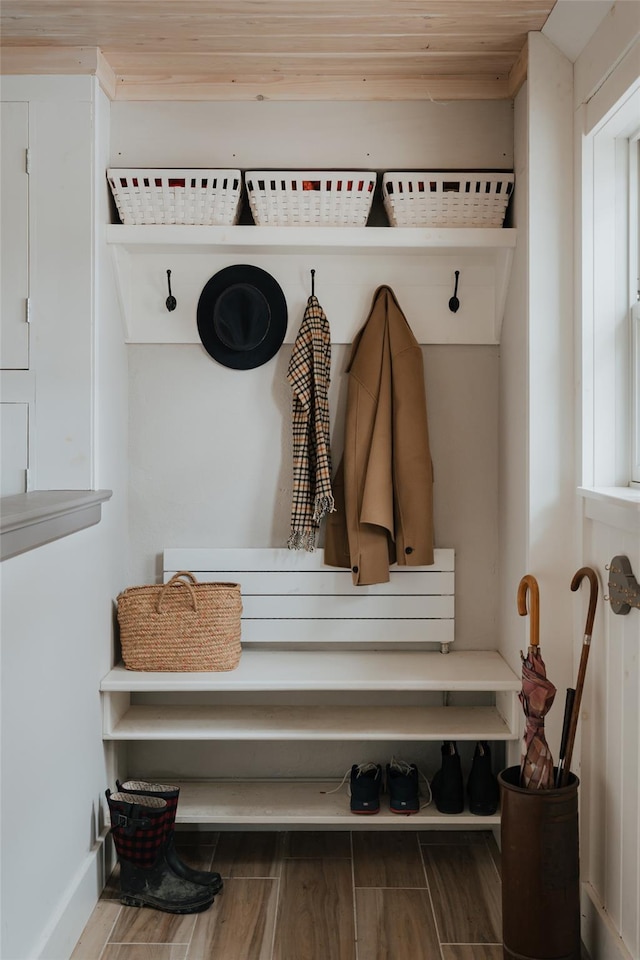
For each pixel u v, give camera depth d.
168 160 2.87
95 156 2.65
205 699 3.07
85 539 2.53
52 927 2.15
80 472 2.65
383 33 2.52
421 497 2.90
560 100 2.54
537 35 2.52
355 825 3.02
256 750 3.10
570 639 2.57
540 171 2.55
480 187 2.78
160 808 2.54
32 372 2.65
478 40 2.57
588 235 2.44
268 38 2.56
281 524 3.09
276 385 3.07
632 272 2.41
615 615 2.19
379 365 2.91
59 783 2.27
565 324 2.55
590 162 2.43
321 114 2.88
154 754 3.09
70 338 2.64
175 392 3.07
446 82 2.85
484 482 3.09
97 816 2.65
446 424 3.08
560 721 2.59
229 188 2.78
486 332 3.03
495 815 2.77
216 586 2.94
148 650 2.79
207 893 2.53
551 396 2.55
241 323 2.86
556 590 2.56
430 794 2.96
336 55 2.68
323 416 2.95
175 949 2.31
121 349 2.99
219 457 3.09
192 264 3.00
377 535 2.90
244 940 2.36
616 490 2.29
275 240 2.80
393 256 2.99
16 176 2.65
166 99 2.86
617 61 2.13
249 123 2.88
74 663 2.42
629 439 2.43
